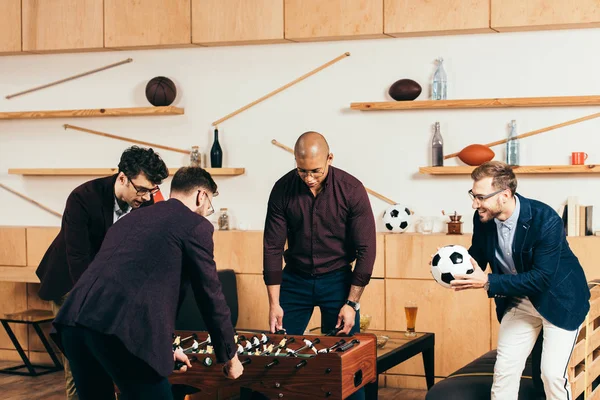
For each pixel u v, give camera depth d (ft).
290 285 13.03
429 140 17.48
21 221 20.26
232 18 18.12
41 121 20.04
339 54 17.94
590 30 16.53
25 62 20.07
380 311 17.04
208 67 18.79
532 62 16.87
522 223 11.02
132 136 19.42
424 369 15.46
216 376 10.55
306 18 17.65
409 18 17.04
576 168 16.17
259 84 18.47
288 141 18.34
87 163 19.77
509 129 17.02
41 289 14.74
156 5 18.60
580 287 11.27
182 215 9.37
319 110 18.12
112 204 13.10
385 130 17.75
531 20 16.34
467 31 16.96
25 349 19.35
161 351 8.90
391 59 17.63
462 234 16.83
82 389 9.58
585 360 12.34
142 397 9.08
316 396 10.07
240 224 18.65
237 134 18.67
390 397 16.39
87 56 19.60
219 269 17.93
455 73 17.28
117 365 9.02
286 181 12.67
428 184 17.54
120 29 18.84
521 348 11.43
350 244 12.76
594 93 16.58
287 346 11.07
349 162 17.98
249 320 17.83
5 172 20.39
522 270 11.25
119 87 19.43
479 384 11.85
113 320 8.79
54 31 19.31
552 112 16.81
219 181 18.84
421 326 16.85
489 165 11.06
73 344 9.35
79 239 13.05
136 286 8.94
